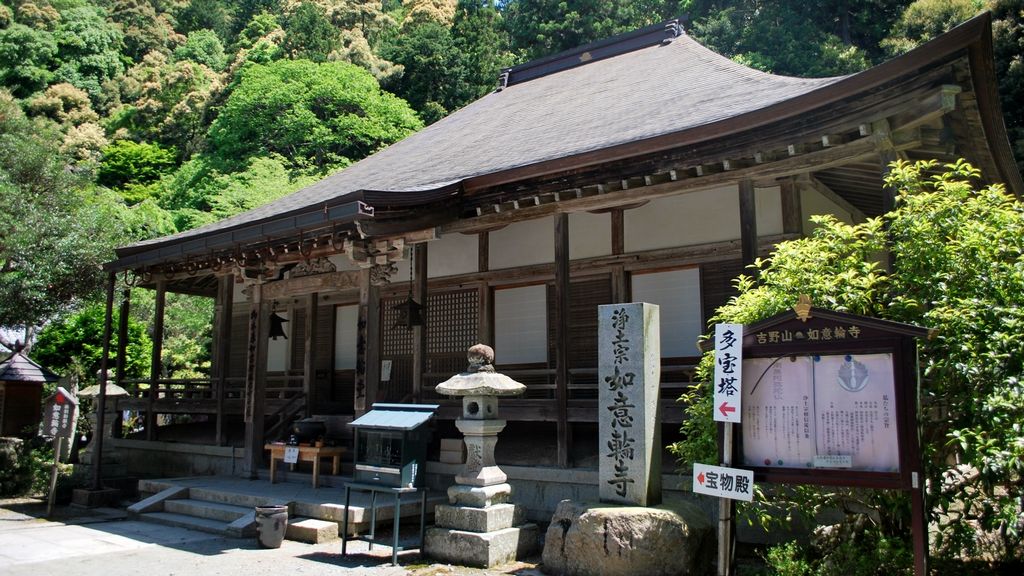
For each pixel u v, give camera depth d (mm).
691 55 14344
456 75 47625
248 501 9844
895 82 6938
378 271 10703
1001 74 23484
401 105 42438
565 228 10047
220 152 41844
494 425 7758
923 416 5605
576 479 9352
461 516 7500
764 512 6738
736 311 6422
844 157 7711
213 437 14508
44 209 17047
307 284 11438
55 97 51188
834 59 29844
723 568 5770
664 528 6336
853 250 6309
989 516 5355
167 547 8430
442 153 14266
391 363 13844
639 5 37156
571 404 9695
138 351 21438
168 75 54031
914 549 4816
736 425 5656
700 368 6598
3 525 10180
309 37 49281
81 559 7816
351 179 15281
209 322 27109
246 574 7043
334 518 8836
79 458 16203
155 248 12398
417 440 7719
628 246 11555
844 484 5141
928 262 5785
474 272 13156
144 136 51969
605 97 13578
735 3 34531
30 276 15406
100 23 59969
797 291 6004
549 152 10492
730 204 10688
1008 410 4992
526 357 12516
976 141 8258
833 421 5266
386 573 7008
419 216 10234
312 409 13586
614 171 9258
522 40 38188
